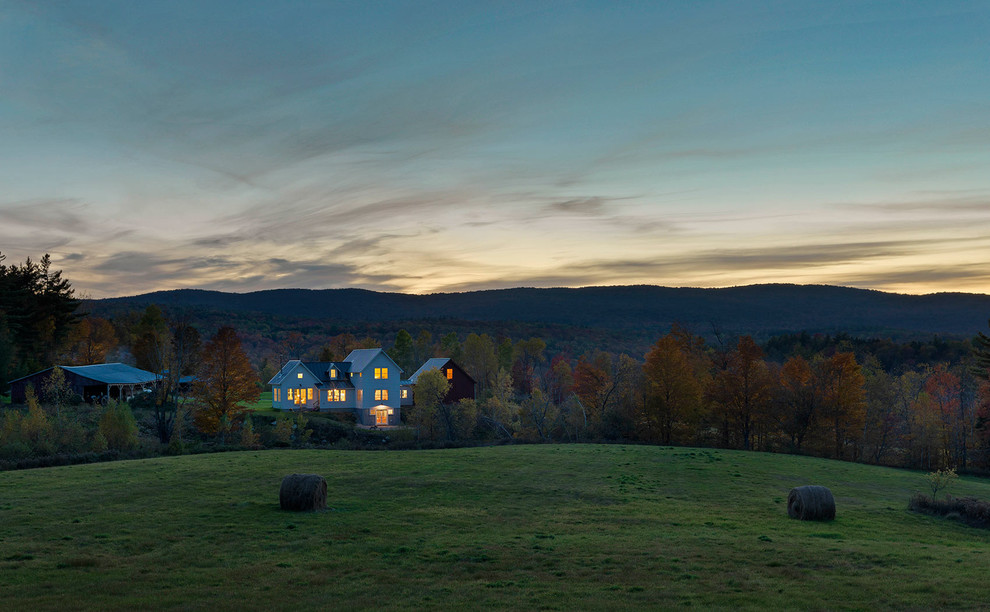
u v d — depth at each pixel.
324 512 26.70
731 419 72.81
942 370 102.50
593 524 25.94
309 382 85.62
